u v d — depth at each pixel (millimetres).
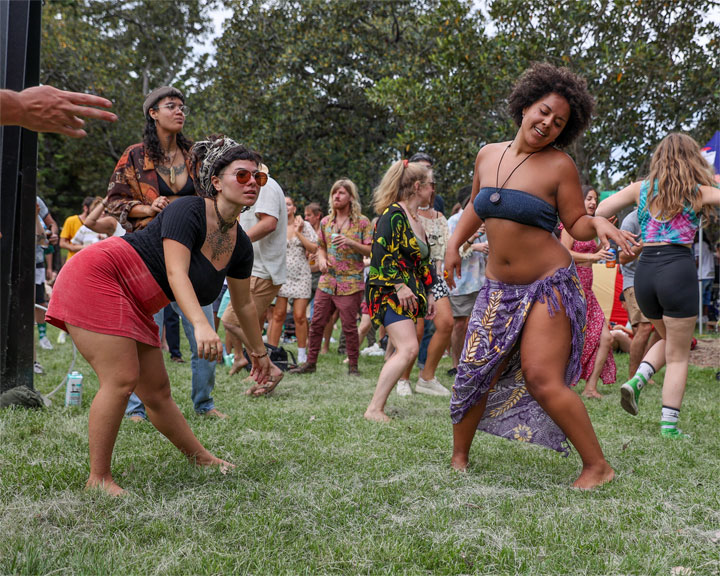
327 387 5848
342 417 4371
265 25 19266
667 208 4191
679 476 3166
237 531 2332
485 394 3182
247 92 18984
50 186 28609
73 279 2662
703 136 12930
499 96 12922
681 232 4195
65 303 2645
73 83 24781
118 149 27312
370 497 2725
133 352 2727
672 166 4168
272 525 2385
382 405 4453
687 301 4137
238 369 6422
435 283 5656
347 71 18625
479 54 12367
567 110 2939
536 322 3012
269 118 19047
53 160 28078
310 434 3832
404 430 4016
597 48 12070
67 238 9703
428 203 4730
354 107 19500
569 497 2811
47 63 23891
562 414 2990
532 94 2986
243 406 4781
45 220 9336
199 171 2820
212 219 2799
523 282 3080
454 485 2939
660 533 2387
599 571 2102
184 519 2436
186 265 2691
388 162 19719
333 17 18688
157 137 4016
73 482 2793
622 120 12312
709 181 4164
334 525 2441
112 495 2635
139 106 26312
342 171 20125
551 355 2992
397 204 4559
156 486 2809
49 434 3701
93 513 2451
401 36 18609
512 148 3131
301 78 19172
